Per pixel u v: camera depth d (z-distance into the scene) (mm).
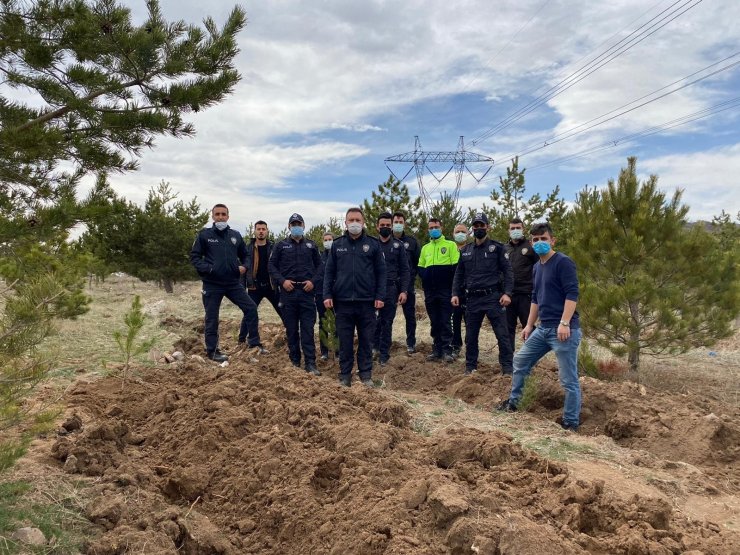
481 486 3152
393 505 2930
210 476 3625
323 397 4820
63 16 5820
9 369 2832
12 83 6262
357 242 6293
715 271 7281
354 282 6230
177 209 17156
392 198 12828
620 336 7637
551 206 14039
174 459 3889
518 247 7125
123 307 11969
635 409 5551
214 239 7082
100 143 6578
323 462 3480
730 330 7223
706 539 2852
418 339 9633
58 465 3482
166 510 3051
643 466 4191
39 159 5789
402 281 7340
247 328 7918
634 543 2670
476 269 7008
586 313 7535
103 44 6219
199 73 6691
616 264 7590
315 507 3133
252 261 8266
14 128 5297
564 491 3088
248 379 5344
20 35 5746
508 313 7289
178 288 18844
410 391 6605
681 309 7348
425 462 3605
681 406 5805
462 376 6805
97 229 15703
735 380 7707
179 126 6746
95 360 6656
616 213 7777
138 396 5234
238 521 3213
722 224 17688
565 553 2545
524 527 2631
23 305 2812
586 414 5602
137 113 6480
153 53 6270
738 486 4062
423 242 12375
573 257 8016
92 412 4730
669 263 7395
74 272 7586
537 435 4691
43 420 2908
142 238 15969
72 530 2723
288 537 3018
